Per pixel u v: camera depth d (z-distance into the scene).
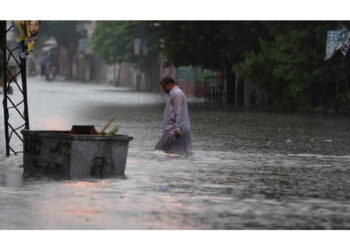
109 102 75.56
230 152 29.12
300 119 50.88
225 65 76.56
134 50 118.12
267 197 18.73
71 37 196.88
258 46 71.50
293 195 19.14
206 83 90.06
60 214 15.91
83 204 17.06
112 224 15.10
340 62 60.56
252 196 18.84
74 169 21.11
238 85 75.94
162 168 23.83
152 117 50.94
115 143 21.48
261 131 39.81
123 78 157.50
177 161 25.84
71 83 165.75
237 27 70.19
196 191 19.39
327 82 60.94
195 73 100.75
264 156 28.05
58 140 21.28
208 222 15.48
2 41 26.52
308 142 33.91
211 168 24.16
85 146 21.11
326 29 60.22
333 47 56.41
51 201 17.38
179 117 28.70
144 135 36.16
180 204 17.39
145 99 85.19
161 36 76.38
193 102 79.50
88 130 22.66
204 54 73.62
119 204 17.17
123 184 20.17
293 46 62.78
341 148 31.47
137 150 29.06
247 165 25.19
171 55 74.50
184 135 28.92
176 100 28.73
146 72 129.88
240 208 17.08
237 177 22.22
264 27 70.69
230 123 45.91
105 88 133.50
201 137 35.75
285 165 25.41
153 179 21.30
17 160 25.52
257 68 64.06
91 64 187.50
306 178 22.34
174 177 21.84
